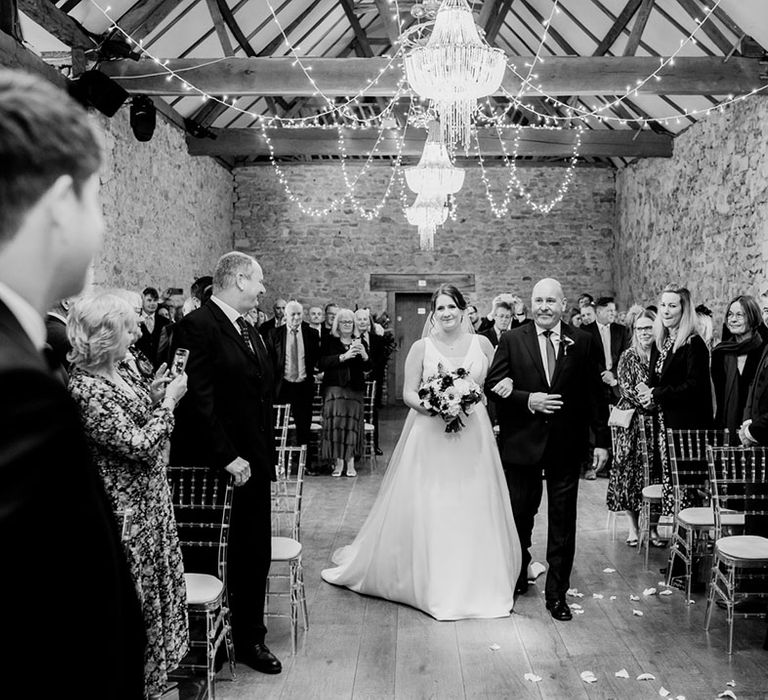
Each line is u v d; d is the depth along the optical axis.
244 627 2.99
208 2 6.85
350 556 4.09
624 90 6.89
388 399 12.48
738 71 6.77
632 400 4.52
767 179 6.79
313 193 12.26
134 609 0.75
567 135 9.83
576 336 3.52
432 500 3.61
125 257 7.48
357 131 10.27
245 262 2.92
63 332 2.50
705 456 4.11
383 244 12.26
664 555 4.45
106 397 2.15
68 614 0.59
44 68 5.39
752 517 3.50
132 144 7.67
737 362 4.17
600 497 5.91
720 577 3.27
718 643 3.20
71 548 0.59
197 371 2.79
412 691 2.77
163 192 8.77
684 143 9.07
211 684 2.63
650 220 10.34
